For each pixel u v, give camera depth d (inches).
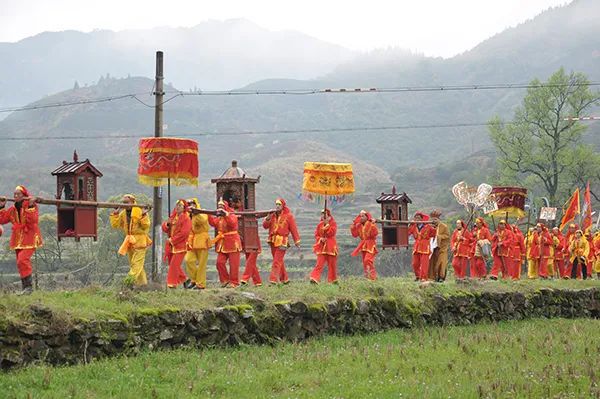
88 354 762.2
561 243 1797.5
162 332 832.3
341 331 1035.9
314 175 1214.9
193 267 1042.1
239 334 905.5
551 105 3533.5
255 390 690.2
